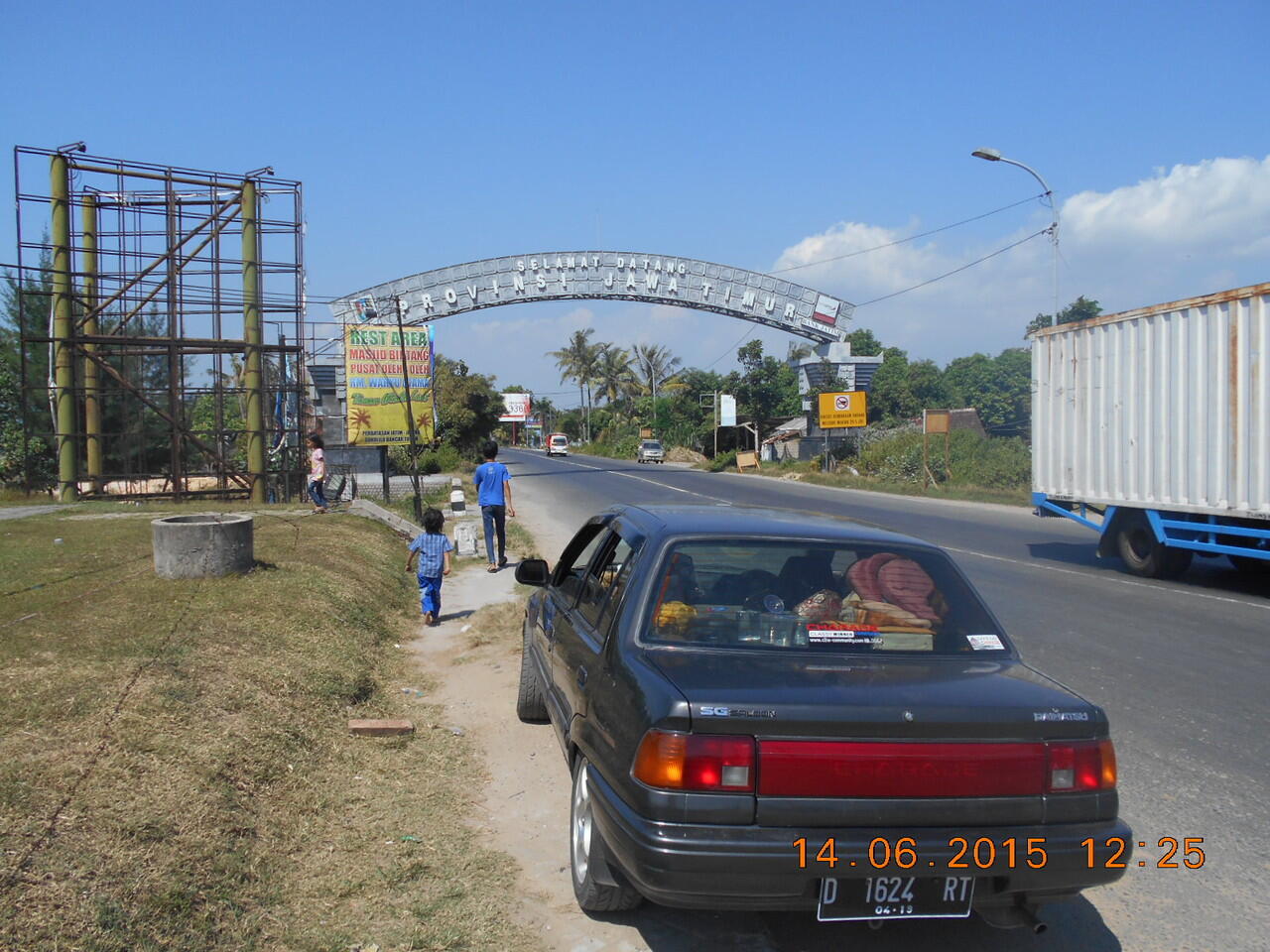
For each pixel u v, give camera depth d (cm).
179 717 488
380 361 2139
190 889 344
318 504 1603
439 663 782
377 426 2142
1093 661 782
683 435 6681
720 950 354
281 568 920
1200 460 1167
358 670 680
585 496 2759
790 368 5781
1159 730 604
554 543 1586
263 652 641
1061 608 1025
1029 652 816
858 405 4125
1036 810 310
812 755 298
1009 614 987
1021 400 5000
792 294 4366
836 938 366
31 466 2247
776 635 371
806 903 302
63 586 780
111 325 2125
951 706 311
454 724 614
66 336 1883
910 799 301
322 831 432
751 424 5562
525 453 8575
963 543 1642
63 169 1877
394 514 1585
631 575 403
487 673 742
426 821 455
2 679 508
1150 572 1255
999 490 2939
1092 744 318
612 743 335
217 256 2022
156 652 587
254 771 462
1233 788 510
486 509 1270
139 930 314
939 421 3194
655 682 323
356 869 399
